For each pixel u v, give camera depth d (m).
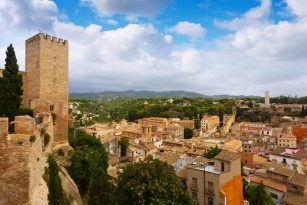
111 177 59.53
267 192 65.25
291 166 101.69
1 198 23.17
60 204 28.50
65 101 54.94
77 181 43.47
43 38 55.50
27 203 23.48
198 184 48.62
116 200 36.06
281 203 64.50
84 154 47.09
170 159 68.94
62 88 59.28
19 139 23.75
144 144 133.88
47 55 56.28
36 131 27.94
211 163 54.66
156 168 36.91
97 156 51.97
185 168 54.84
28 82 57.91
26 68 58.56
